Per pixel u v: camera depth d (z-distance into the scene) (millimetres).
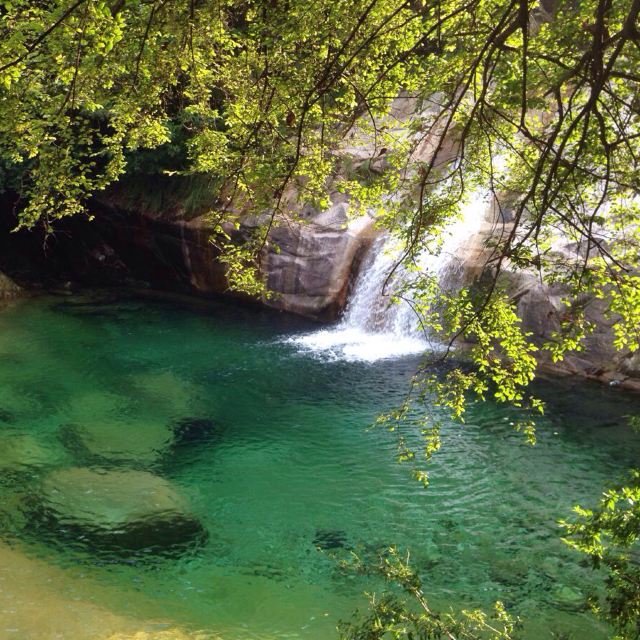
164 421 10711
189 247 17484
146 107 7535
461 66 6070
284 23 5840
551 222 5355
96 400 11398
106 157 18375
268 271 16422
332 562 7219
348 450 9789
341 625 4297
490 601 6578
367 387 11984
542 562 7191
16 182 17328
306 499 8508
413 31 6492
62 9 5250
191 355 13695
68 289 18859
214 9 6176
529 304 12336
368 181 7020
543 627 6191
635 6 3352
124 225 18812
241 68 7066
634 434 10039
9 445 9562
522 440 9961
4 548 7172
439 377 11820
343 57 6246
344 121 7387
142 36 6027
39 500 8188
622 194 5465
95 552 7227
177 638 5836
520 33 5680
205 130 7359
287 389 11969
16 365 12891
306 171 6730
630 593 3939
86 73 5961
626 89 5363
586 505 8281
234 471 9188
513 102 4953
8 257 20469
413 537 7699
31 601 6258
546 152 3859
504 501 8414
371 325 15008
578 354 12016
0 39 5355
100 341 14484
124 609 6293
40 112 6570
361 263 15484
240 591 6695
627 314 4934
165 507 8109
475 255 13375
